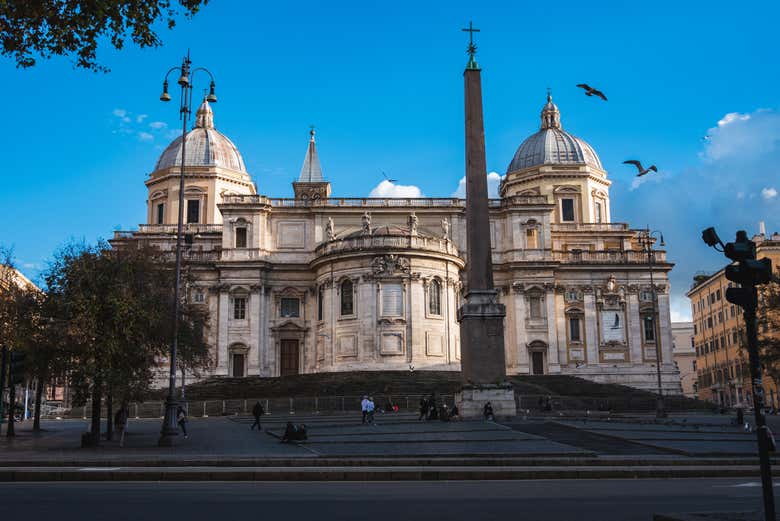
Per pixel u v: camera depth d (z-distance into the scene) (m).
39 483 19.28
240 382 71.44
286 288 82.62
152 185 95.50
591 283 86.00
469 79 44.34
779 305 56.62
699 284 115.94
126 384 33.03
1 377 38.44
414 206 84.38
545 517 13.58
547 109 102.44
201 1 18.67
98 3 17.58
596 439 31.39
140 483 19.39
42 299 35.69
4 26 18.19
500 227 86.56
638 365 84.25
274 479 20.38
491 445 28.48
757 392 11.23
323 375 70.12
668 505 15.15
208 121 100.12
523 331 83.38
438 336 74.50
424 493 17.22
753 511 13.10
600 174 98.00
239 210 83.19
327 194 98.88
